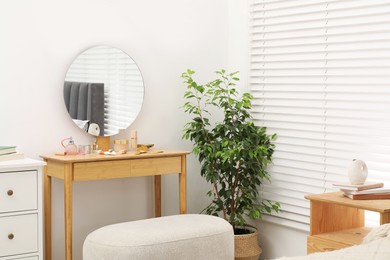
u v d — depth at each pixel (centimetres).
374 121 351
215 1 438
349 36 362
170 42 421
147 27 411
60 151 380
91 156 356
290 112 398
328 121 376
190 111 403
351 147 363
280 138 407
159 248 305
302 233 396
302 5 386
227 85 436
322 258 176
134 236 308
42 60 372
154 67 416
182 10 425
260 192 422
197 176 438
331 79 373
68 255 344
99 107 391
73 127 385
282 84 405
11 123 364
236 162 411
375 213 351
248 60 427
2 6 358
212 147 393
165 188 425
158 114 419
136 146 388
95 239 311
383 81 345
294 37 393
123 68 399
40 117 373
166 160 377
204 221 339
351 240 304
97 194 397
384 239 185
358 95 359
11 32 361
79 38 384
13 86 363
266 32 413
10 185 318
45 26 372
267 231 421
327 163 377
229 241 333
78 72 383
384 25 343
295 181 398
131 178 411
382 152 346
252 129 399
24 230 322
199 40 433
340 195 316
